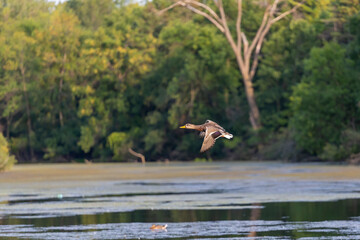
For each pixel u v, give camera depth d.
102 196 31.67
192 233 20.20
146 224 22.14
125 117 84.31
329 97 56.00
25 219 23.73
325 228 20.69
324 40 68.06
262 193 31.36
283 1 75.06
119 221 22.91
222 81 77.19
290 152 63.31
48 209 26.58
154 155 80.62
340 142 57.12
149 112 81.06
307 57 70.00
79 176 48.56
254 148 74.00
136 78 83.56
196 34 78.00
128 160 81.25
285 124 73.12
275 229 20.66
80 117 83.56
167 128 79.06
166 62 81.19
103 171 55.94
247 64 72.75
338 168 49.16
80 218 23.80
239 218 23.14
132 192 33.66
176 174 48.84
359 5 66.69
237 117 75.81
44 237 19.86
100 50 84.25
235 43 80.00
